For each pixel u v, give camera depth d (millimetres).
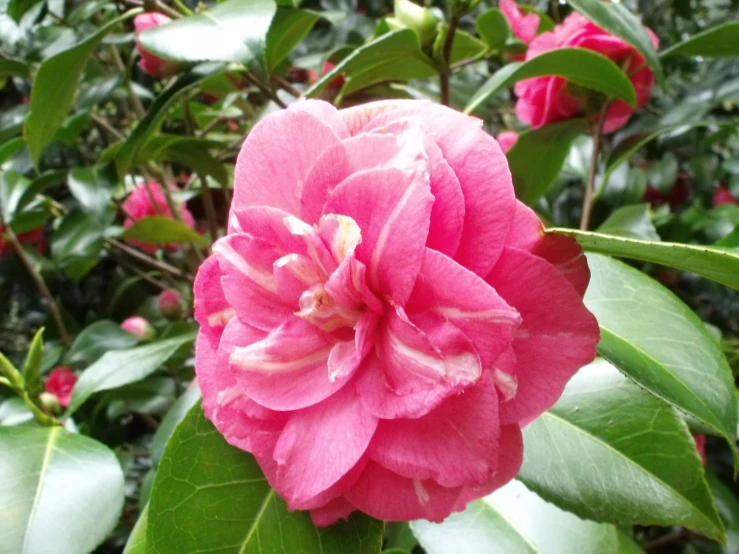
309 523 170
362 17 489
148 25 326
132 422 548
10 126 422
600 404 203
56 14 414
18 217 444
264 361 147
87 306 596
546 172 325
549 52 252
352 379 150
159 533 166
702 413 168
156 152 354
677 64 507
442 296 133
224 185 383
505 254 140
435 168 137
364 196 137
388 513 151
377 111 160
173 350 292
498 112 479
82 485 216
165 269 481
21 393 262
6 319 637
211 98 539
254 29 243
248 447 162
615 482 190
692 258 148
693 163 436
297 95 341
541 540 209
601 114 301
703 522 182
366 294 141
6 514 200
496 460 134
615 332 191
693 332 188
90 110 410
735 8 600
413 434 141
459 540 207
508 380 136
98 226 404
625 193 408
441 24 273
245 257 150
